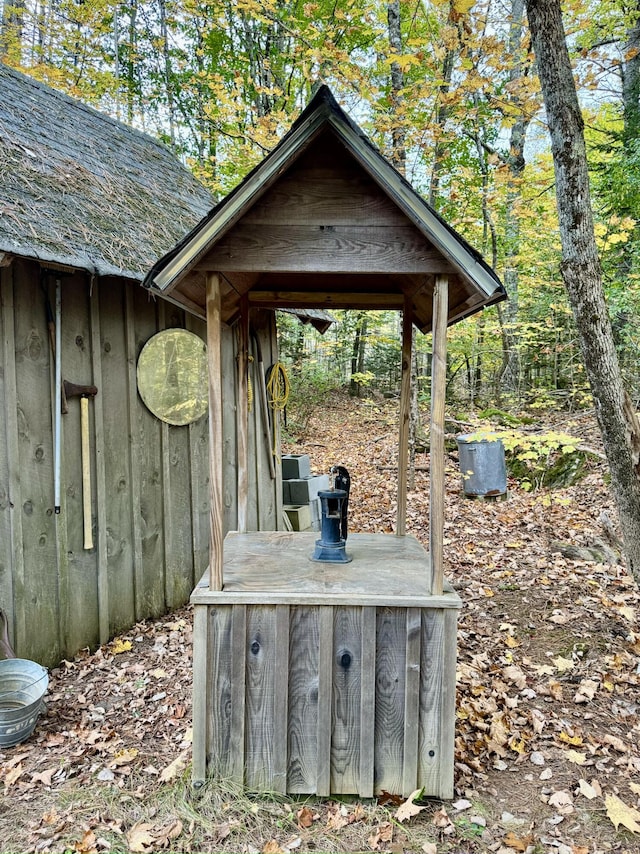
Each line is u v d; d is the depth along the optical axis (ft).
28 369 10.75
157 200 15.69
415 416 24.59
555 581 15.23
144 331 13.57
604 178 26.02
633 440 10.93
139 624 13.32
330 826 7.25
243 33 34.30
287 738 7.71
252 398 18.35
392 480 26.14
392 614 7.59
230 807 7.47
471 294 7.84
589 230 10.53
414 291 9.89
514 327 30.01
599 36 24.12
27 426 10.70
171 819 7.29
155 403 13.83
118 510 12.88
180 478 14.78
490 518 20.83
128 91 35.22
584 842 6.98
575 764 8.46
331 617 7.57
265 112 32.04
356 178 7.20
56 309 11.21
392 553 9.78
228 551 9.84
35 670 9.57
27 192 10.91
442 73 22.16
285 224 7.25
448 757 7.67
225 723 7.75
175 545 14.60
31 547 10.75
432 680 7.63
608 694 10.28
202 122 33.94
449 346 36.27
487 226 32.37
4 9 29.50
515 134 31.17
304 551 9.87
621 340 27.37
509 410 33.14
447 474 26.22
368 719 7.59
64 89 30.45
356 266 7.25
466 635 12.60
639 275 24.31
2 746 8.75
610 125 30.94
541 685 10.59
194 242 7.07
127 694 10.39
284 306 11.37
